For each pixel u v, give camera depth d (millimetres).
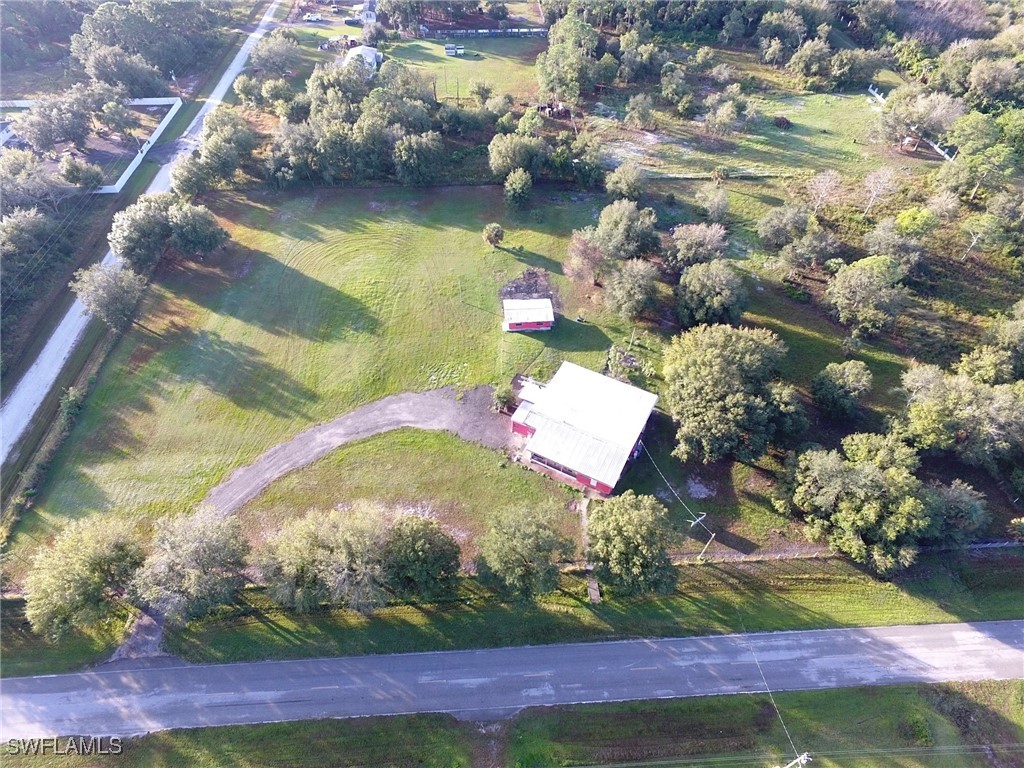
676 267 87688
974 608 58344
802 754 49750
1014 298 84000
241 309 86500
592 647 56188
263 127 119812
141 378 77562
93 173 99438
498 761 49469
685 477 68562
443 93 132625
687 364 69125
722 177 108062
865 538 58906
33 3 134875
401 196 106875
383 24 164250
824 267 90250
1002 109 110188
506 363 80000
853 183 105250
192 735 50938
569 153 106688
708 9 147875
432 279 91625
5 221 85125
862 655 55531
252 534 63438
